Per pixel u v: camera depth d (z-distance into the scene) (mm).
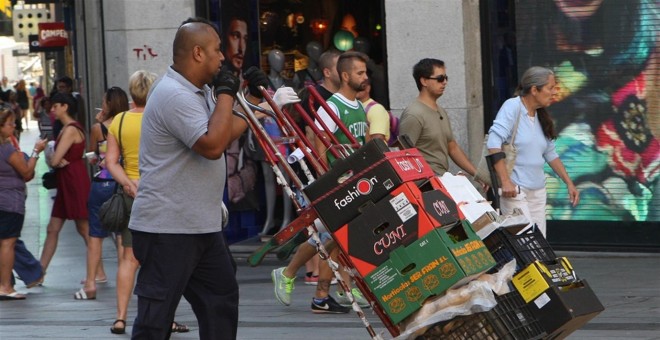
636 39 14812
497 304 7051
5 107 13664
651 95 14812
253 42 16828
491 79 15453
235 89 7586
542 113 10914
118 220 11102
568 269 7762
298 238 7895
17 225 13820
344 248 7156
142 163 7895
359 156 7129
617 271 14031
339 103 11555
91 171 23078
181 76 7738
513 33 15305
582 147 15133
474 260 7082
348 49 17312
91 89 22359
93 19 21594
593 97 15039
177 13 16328
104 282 14922
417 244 6984
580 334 10328
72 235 20578
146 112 7797
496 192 10844
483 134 15555
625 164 15000
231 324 8164
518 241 7746
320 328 11031
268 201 16781
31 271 14445
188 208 7781
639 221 15008
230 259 8445
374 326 11094
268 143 7645
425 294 6965
